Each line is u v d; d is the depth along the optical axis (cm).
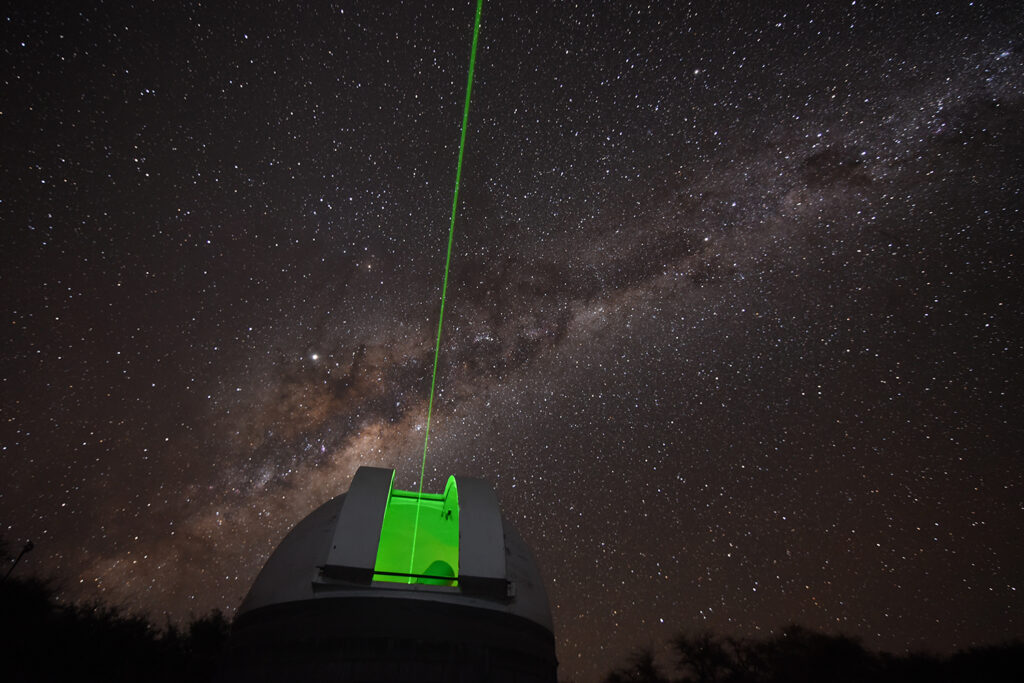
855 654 2573
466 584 815
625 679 2697
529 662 806
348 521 849
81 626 1662
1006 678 2162
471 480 1009
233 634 846
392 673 734
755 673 2602
